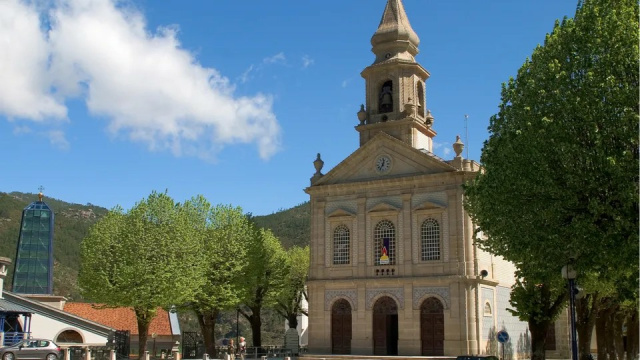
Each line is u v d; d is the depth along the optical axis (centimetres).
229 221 6644
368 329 5584
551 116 3145
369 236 5738
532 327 4088
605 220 2945
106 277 5669
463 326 5206
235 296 6300
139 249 5775
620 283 3102
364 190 5838
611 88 2972
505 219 3278
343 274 5794
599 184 2948
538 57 3441
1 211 16738
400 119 5950
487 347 5400
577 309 4409
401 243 5584
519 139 3234
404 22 6281
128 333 6556
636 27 3042
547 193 3094
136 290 5584
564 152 3016
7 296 6675
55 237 16900
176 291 5659
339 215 5881
